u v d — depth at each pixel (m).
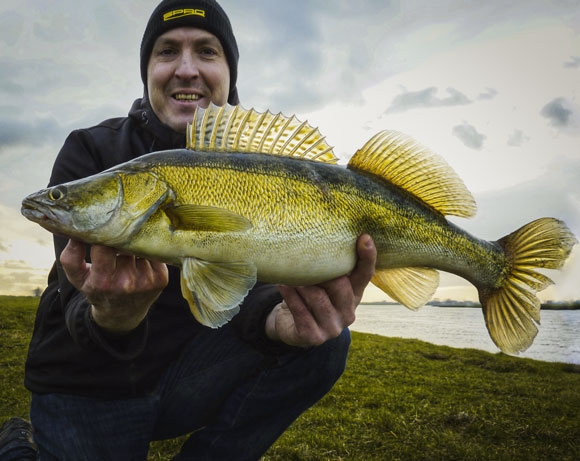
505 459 0.92
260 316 0.56
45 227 0.41
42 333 0.55
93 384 0.52
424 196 0.53
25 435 0.63
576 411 1.32
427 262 0.53
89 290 0.40
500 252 0.57
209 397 0.59
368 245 0.46
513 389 1.68
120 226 0.41
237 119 0.48
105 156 0.61
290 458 0.88
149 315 0.57
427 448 0.96
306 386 0.60
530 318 0.56
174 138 0.65
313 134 0.50
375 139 0.50
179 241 0.42
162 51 0.73
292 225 0.44
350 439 1.01
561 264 0.55
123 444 0.54
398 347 2.93
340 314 0.48
